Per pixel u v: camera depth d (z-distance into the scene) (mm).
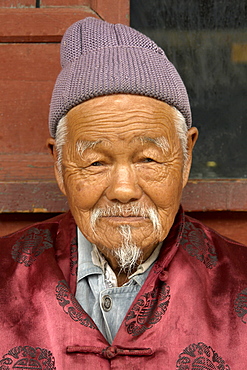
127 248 1046
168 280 1101
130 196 1012
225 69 1547
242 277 1149
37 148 1492
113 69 1018
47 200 1465
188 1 1538
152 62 1053
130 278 1149
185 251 1165
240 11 1538
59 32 1473
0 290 1104
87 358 1015
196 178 1529
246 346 1062
